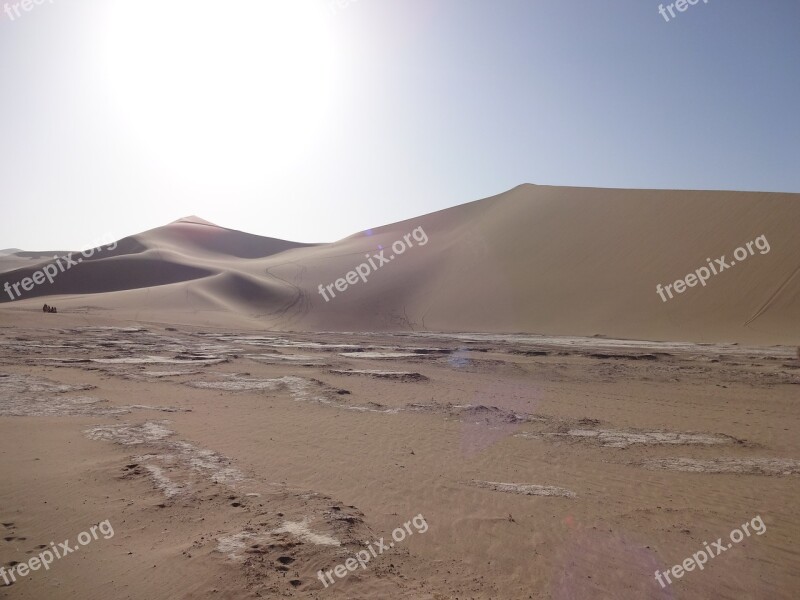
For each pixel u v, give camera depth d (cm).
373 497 936
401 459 1172
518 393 2069
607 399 1988
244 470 1030
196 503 849
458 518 861
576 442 1370
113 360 2491
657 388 2239
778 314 4300
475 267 6550
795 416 1714
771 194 5841
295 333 4700
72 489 888
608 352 3375
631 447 1336
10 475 932
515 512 895
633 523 860
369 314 6081
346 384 2123
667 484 1060
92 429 1270
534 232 6988
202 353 2917
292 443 1252
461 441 1346
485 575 686
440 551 747
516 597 636
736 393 2130
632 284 5291
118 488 902
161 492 889
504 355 3272
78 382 1867
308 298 6662
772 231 5212
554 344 3938
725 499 976
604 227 6531
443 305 5953
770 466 1188
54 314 4344
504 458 1216
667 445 1357
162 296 6253
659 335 4412
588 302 5250
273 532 749
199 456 1098
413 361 2942
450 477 1066
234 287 6831
